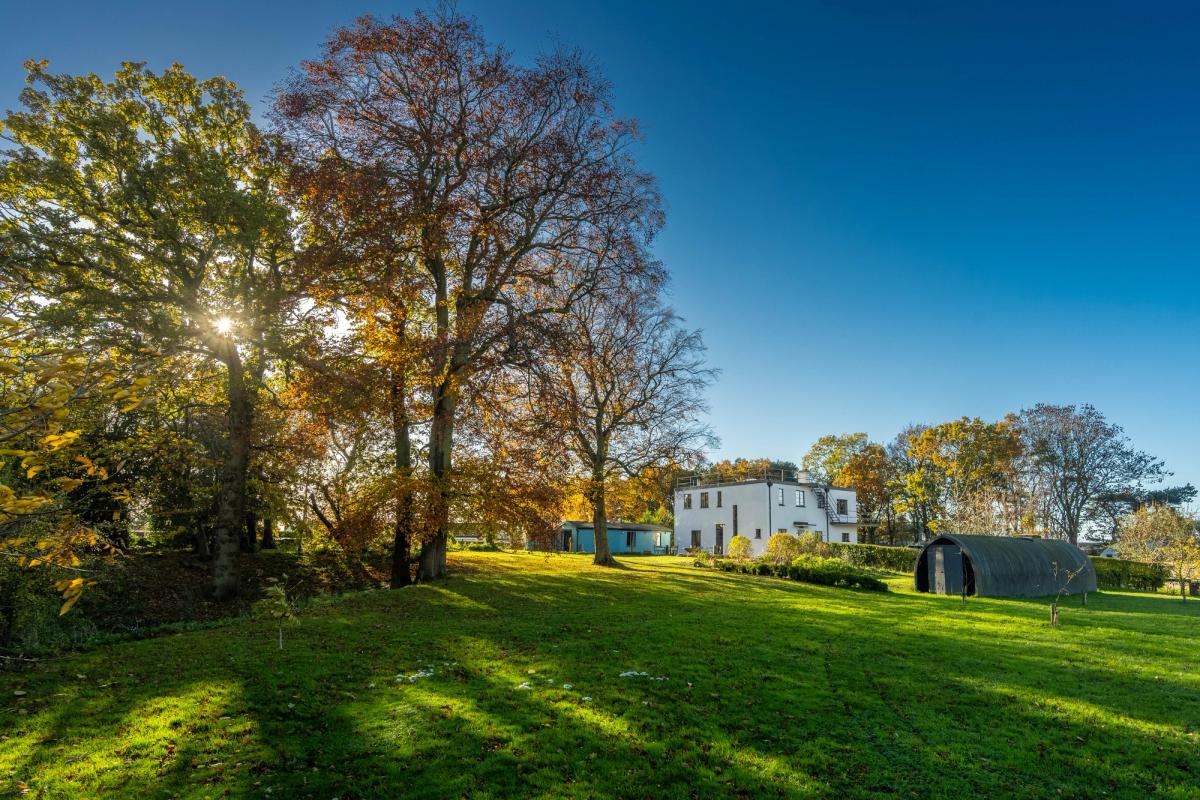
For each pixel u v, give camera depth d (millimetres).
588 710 8766
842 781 6910
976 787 6855
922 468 64500
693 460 35625
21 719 8219
